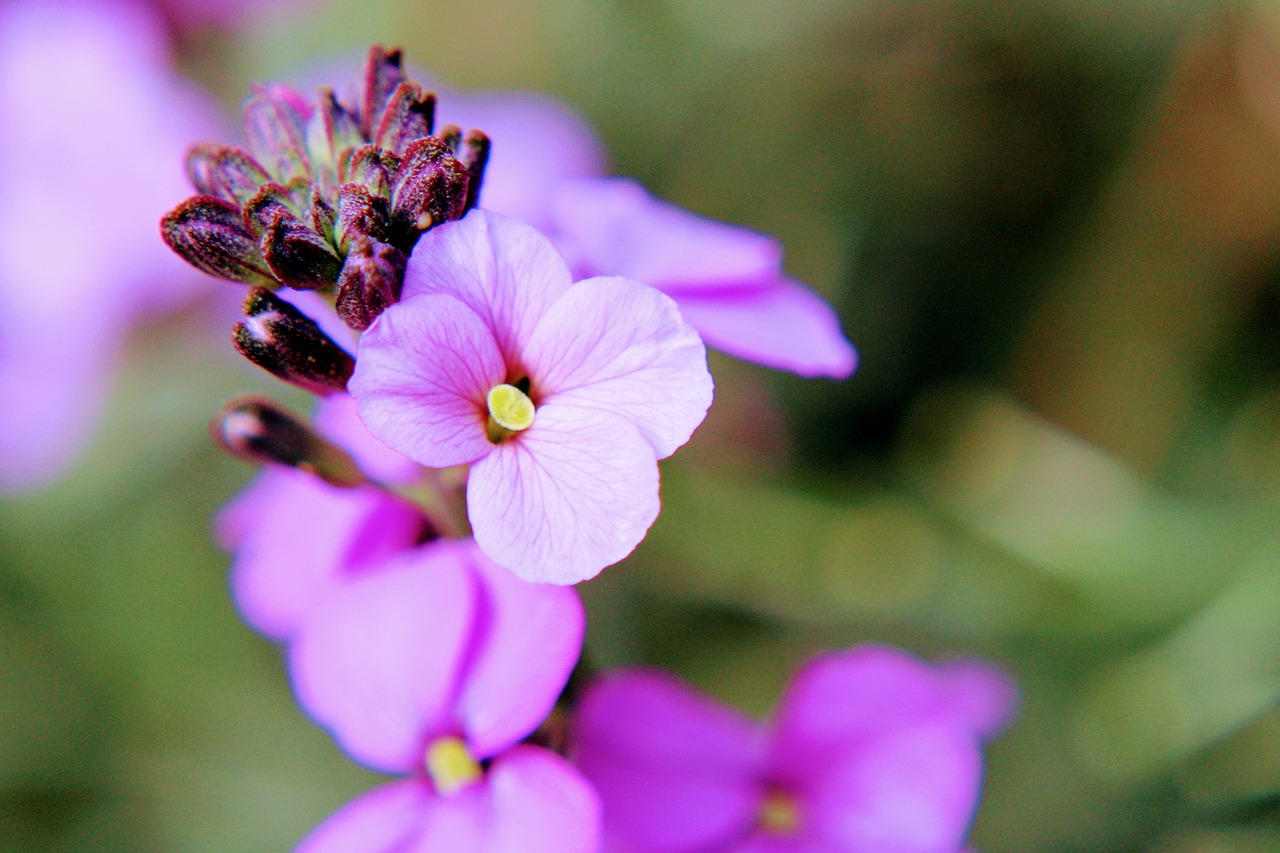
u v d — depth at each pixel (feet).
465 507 0.67
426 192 0.62
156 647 1.07
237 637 1.07
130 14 1.07
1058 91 1.15
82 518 1.07
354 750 0.66
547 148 0.97
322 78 1.01
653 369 0.61
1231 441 1.09
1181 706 0.92
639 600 0.98
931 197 1.15
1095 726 0.94
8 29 1.06
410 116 0.64
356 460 0.69
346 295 0.61
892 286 1.14
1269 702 0.89
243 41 1.19
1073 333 1.13
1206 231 1.11
